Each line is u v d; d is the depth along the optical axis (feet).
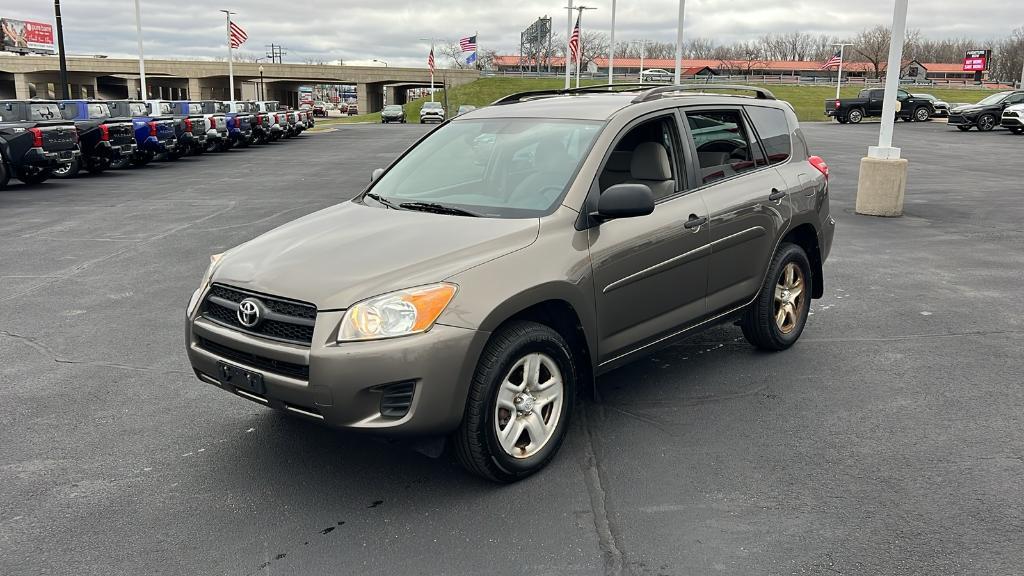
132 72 330.34
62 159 55.88
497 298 11.24
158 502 11.68
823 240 18.86
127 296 24.27
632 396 15.67
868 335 19.69
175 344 19.47
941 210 41.11
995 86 341.00
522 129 14.94
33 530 10.91
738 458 12.92
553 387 12.48
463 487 12.02
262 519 11.16
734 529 10.77
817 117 185.78
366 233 12.57
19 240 33.86
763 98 18.67
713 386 16.19
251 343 11.32
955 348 18.63
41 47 375.86
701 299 15.33
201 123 85.35
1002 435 13.76
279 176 63.72
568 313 12.69
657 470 12.50
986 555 10.06
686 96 15.92
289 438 13.88
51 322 21.38
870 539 10.47
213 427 14.40
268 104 120.37
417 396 10.69
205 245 32.65
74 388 16.42
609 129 13.99
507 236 12.07
